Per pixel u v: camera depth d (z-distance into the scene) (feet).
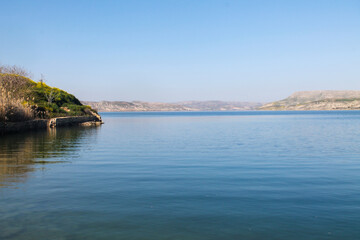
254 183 41.24
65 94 257.55
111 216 28.48
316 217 28.43
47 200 33.01
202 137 116.37
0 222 26.76
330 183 41.29
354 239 24.03
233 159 62.49
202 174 47.11
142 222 27.14
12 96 143.54
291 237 24.39
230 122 271.08
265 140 103.81
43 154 67.77
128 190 37.35
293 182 41.86
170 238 24.14
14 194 35.12
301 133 136.56
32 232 24.80
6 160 59.31
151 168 52.16
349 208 30.86
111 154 69.00
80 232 24.95
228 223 27.07
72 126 189.37
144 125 219.41
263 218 28.19
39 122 155.22
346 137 114.93
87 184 40.19
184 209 30.50
